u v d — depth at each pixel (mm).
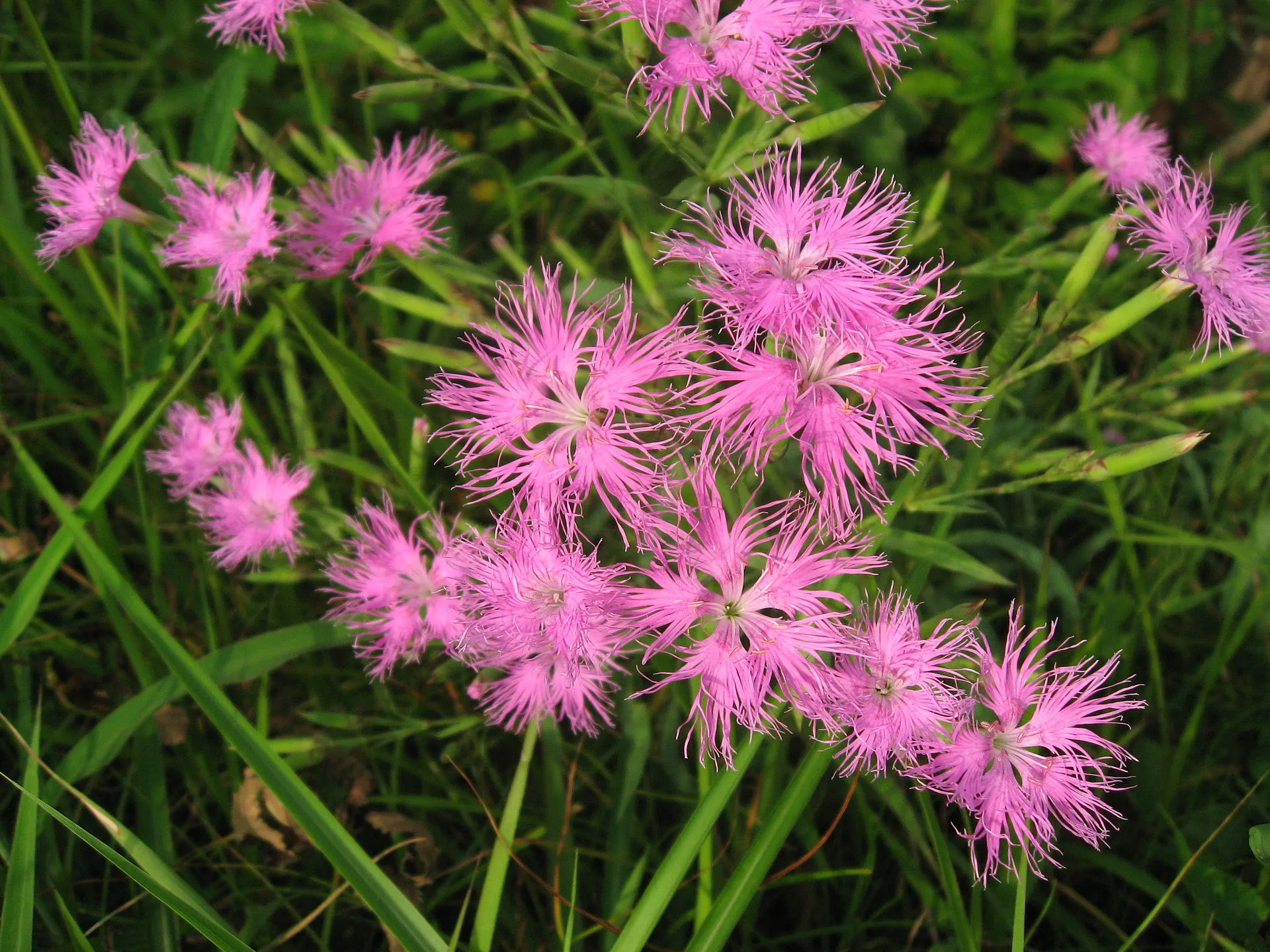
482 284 229
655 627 191
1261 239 223
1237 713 271
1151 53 330
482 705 221
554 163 311
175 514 290
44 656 274
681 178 288
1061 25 342
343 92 333
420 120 331
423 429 221
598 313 193
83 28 332
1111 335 212
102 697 273
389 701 246
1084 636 264
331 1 222
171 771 271
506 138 319
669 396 192
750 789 256
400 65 230
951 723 188
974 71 318
